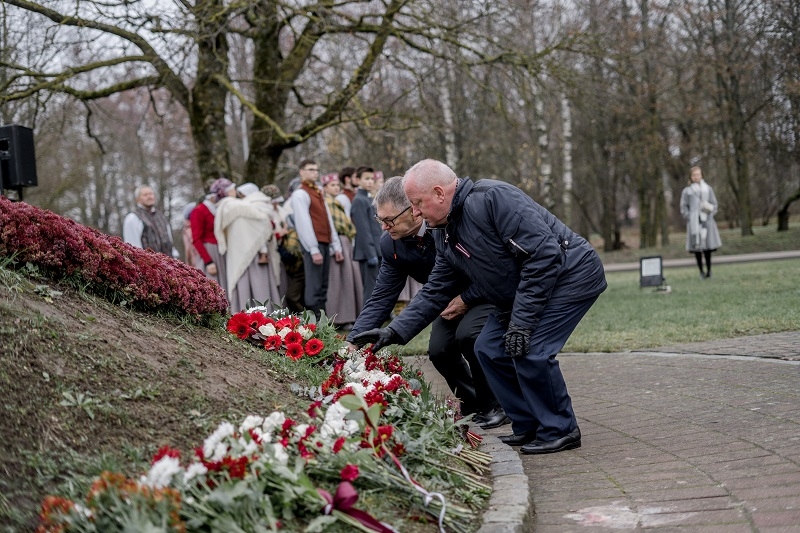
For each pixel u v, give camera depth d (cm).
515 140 3272
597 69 2150
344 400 360
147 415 363
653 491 420
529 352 516
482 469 430
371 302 615
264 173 1739
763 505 378
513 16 1664
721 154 3500
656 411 603
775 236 3322
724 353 808
